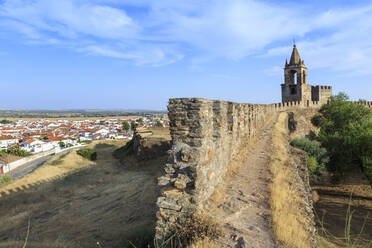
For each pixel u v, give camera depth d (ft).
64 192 68.85
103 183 77.05
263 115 85.10
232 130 35.12
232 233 17.11
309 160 75.31
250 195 24.09
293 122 121.29
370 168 69.56
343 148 81.15
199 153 19.61
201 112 20.59
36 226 44.09
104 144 180.04
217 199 22.72
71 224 42.55
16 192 70.79
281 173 30.35
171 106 21.65
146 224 35.06
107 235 34.53
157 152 95.45
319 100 185.98
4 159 183.52
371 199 73.92
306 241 16.33
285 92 175.22
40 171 92.68
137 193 56.85
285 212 19.80
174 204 18.61
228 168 31.60
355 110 115.65
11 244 35.40
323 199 77.36
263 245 15.85
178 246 17.20
